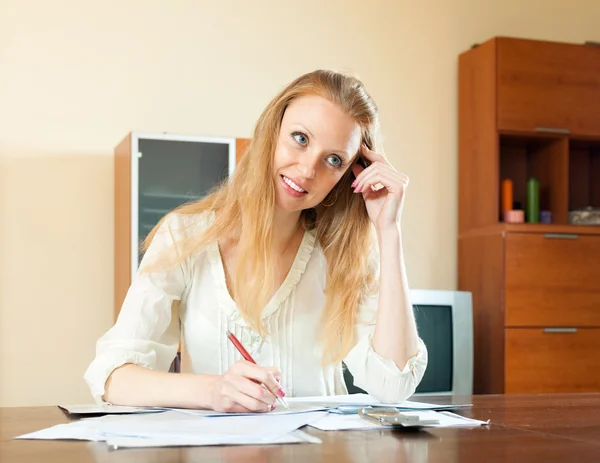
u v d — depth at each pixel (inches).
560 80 156.1
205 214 66.6
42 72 138.6
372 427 46.7
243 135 149.2
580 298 150.9
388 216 64.8
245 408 49.8
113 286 140.6
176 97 145.6
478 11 165.6
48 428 44.1
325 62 155.4
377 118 65.6
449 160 163.0
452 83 163.6
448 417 51.4
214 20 148.1
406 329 62.6
